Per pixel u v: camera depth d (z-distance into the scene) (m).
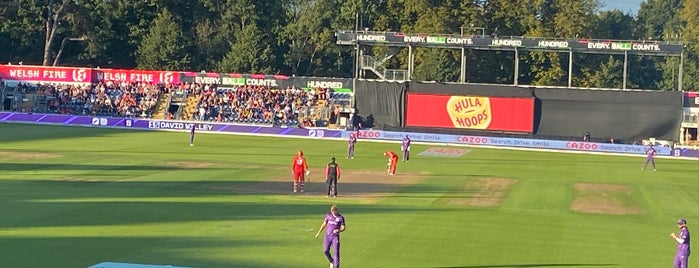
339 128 82.69
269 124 83.69
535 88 82.25
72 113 86.81
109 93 89.75
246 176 44.97
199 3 115.81
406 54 108.12
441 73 104.88
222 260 23.39
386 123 85.19
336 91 88.25
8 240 25.36
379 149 70.25
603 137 80.62
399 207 35.34
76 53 111.00
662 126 79.69
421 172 51.22
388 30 114.06
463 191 41.91
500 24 109.56
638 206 38.66
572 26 107.50
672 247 27.78
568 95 81.56
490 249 26.30
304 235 27.53
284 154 60.78
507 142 78.69
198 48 110.12
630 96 80.19
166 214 31.11
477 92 83.25
